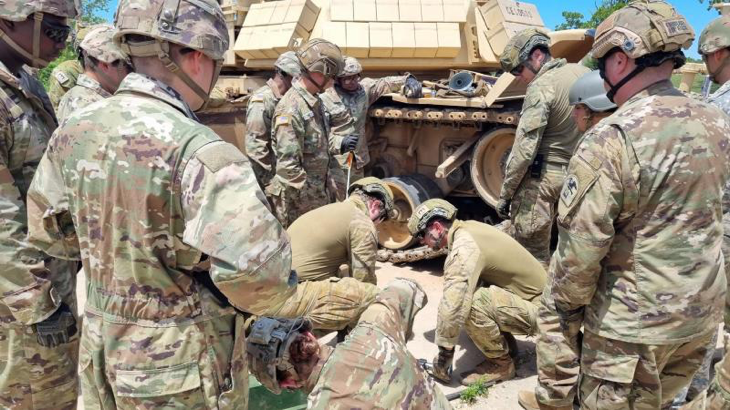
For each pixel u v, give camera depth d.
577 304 2.64
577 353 2.87
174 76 2.03
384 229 6.72
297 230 4.45
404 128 7.01
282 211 5.41
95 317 2.03
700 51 4.18
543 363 3.48
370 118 6.98
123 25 1.92
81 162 1.92
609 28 2.49
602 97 3.51
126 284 1.94
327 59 5.15
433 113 6.13
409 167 7.04
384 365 2.09
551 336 3.43
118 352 1.96
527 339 4.73
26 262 2.54
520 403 3.85
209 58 2.07
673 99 2.43
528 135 4.77
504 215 5.36
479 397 3.96
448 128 6.62
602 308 2.57
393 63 7.25
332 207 4.45
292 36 7.05
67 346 2.80
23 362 2.71
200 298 2.00
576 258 2.49
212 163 1.81
